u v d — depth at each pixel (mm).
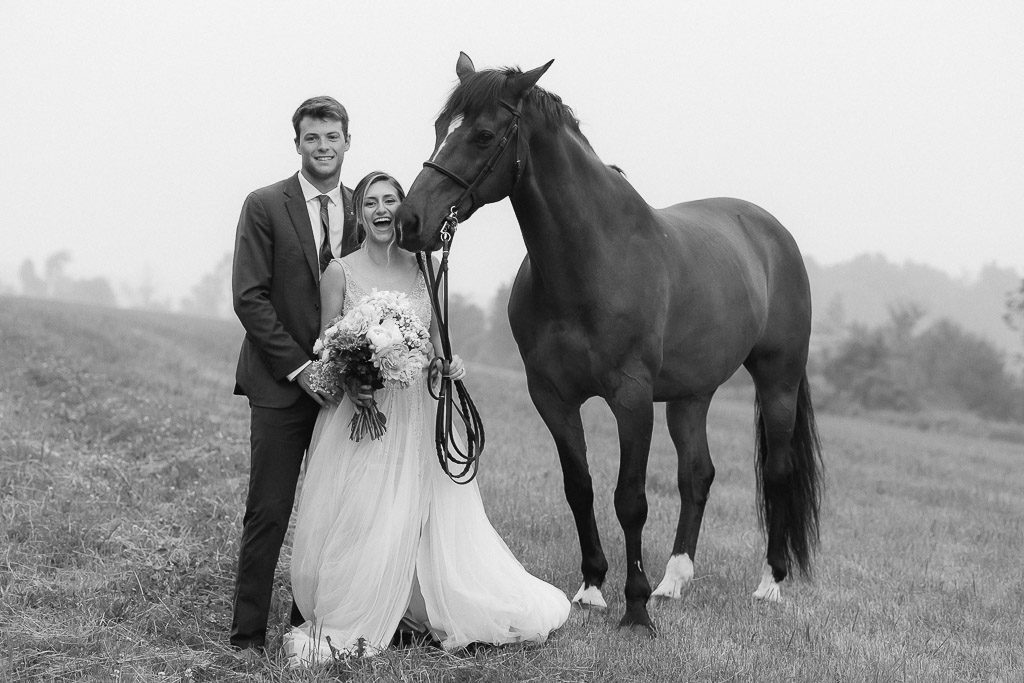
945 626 4949
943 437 26953
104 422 8484
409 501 3967
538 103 4195
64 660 3615
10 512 5281
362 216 4051
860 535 7363
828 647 4406
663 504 7656
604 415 16625
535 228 4316
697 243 5160
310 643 3781
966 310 196250
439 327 4090
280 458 3984
